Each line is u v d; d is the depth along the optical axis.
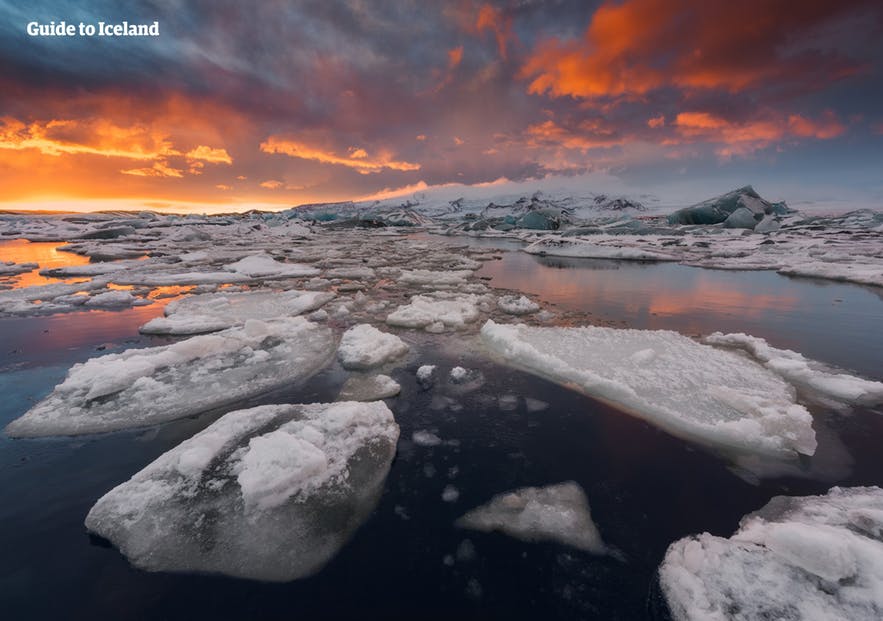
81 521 2.73
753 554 2.29
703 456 3.47
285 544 2.53
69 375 4.90
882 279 10.86
